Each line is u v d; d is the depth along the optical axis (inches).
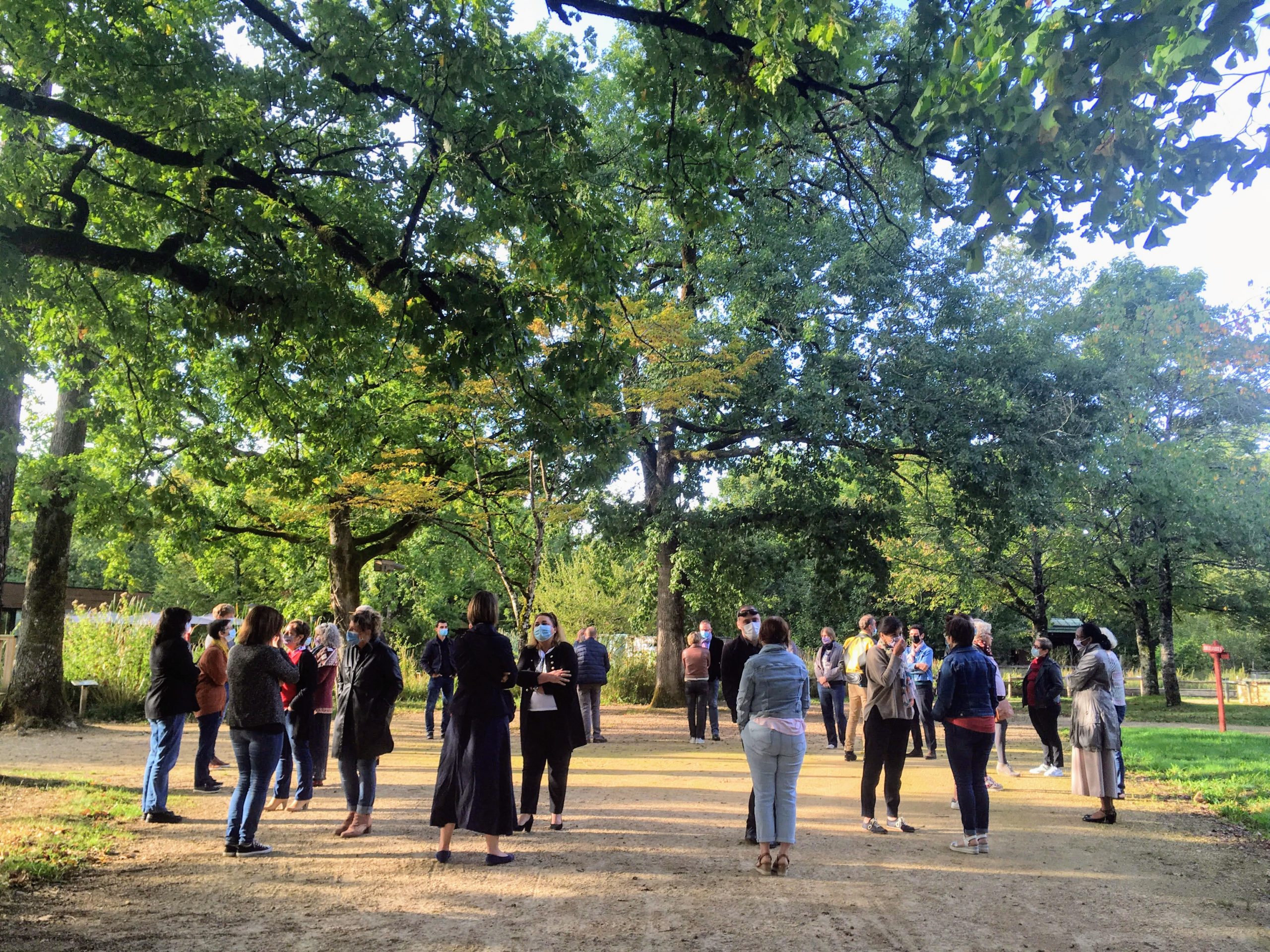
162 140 350.9
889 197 468.1
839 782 422.3
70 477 551.2
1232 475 1008.9
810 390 741.9
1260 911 221.5
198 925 201.6
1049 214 232.7
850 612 1215.6
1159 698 1186.0
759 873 249.4
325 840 286.7
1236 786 404.8
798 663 259.3
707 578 880.3
